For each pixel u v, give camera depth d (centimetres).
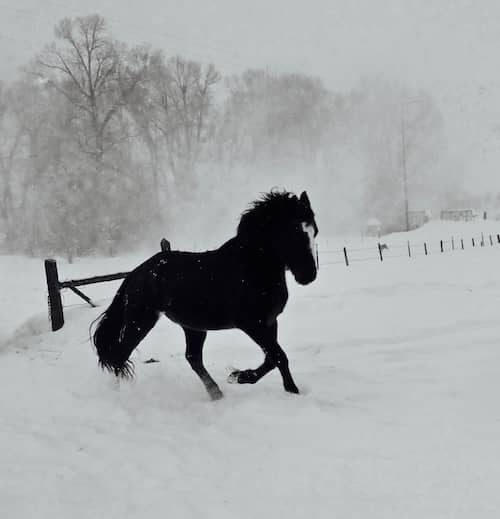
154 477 353
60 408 519
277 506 304
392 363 623
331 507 298
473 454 347
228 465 367
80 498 327
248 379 558
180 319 539
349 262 2117
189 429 447
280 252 498
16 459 397
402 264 1906
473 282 1337
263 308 504
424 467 335
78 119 3594
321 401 484
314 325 856
